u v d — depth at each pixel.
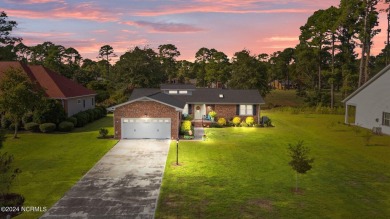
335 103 67.94
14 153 22.73
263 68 66.75
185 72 116.56
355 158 22.27
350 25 56.62
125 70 72.25
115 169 18.92
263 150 24.50
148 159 21.30
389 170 19.25
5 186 12.80
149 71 73.31
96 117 42.75
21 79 27.89
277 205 13.66
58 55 91.88
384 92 32.59
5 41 69.38
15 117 27.48
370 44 59.62
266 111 58.88
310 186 16.17
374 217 12.56
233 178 17.34
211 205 13.61
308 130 35.34
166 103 28.50
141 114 28.56
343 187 16.08
